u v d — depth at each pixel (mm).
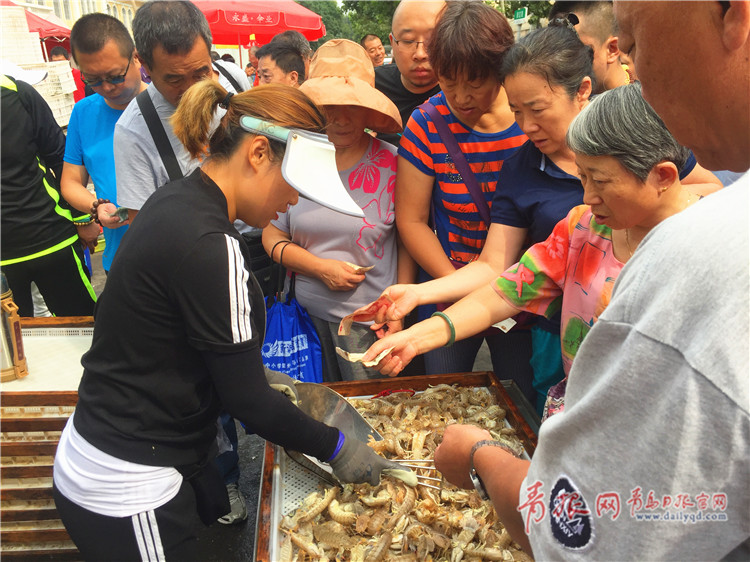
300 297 2311
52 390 1722
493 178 2096
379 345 1638
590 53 1690
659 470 569
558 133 1685
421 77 2502
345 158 2199
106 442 1307
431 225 2326
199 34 1895
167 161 2043
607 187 1262
